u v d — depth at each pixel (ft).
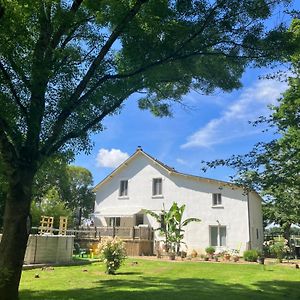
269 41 31.24
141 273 55.26
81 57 31.83
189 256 94.07
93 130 35.19
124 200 120.57
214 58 33.86
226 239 104.73
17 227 27.35
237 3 30.12
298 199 54.65
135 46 31.09
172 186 114.83
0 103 26.91
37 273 52.21
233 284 45.47
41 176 41.34
